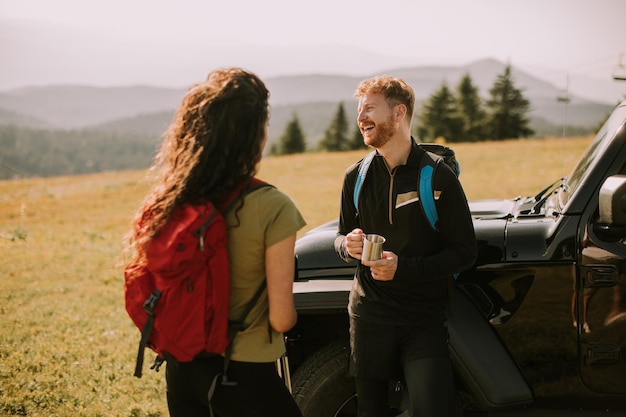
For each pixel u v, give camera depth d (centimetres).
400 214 271
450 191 264
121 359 558
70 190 2558
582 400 301
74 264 1022
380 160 281
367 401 284
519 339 302
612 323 289
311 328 340
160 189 221
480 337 294
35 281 898
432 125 8506
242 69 228
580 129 17875
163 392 486
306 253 336
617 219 261
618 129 301
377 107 268
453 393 268
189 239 207
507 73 7806
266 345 227
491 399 290
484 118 8125
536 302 299
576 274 292
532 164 2334
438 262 260
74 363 541
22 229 1494
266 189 224
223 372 220
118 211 1931
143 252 220
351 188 292
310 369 318
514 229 309
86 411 448
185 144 220
